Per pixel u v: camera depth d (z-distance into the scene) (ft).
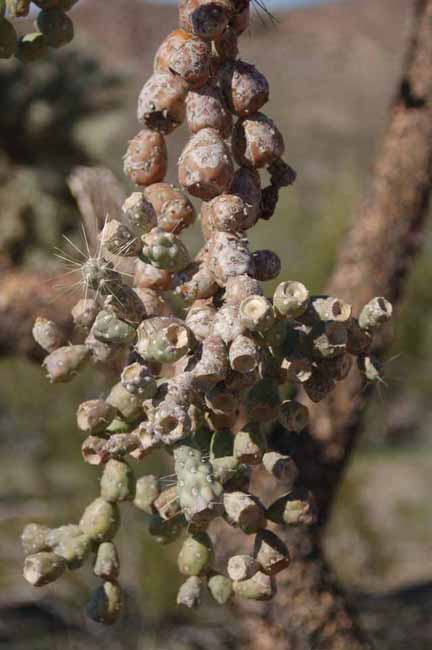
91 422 2.90
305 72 54.19
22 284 6.26
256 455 2.85
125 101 13.91
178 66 2.85
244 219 2.85
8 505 16.99
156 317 2.79
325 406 5.70
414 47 6.00
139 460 2.96
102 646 12.44
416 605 10.44
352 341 2.85
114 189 4.39
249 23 2.95
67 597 13.53
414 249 6.06
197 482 2.69
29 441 19.79
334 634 5.54
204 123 2.88
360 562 15.57
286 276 24.34
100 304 2.91
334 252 24.40
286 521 2.89
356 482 20.98
